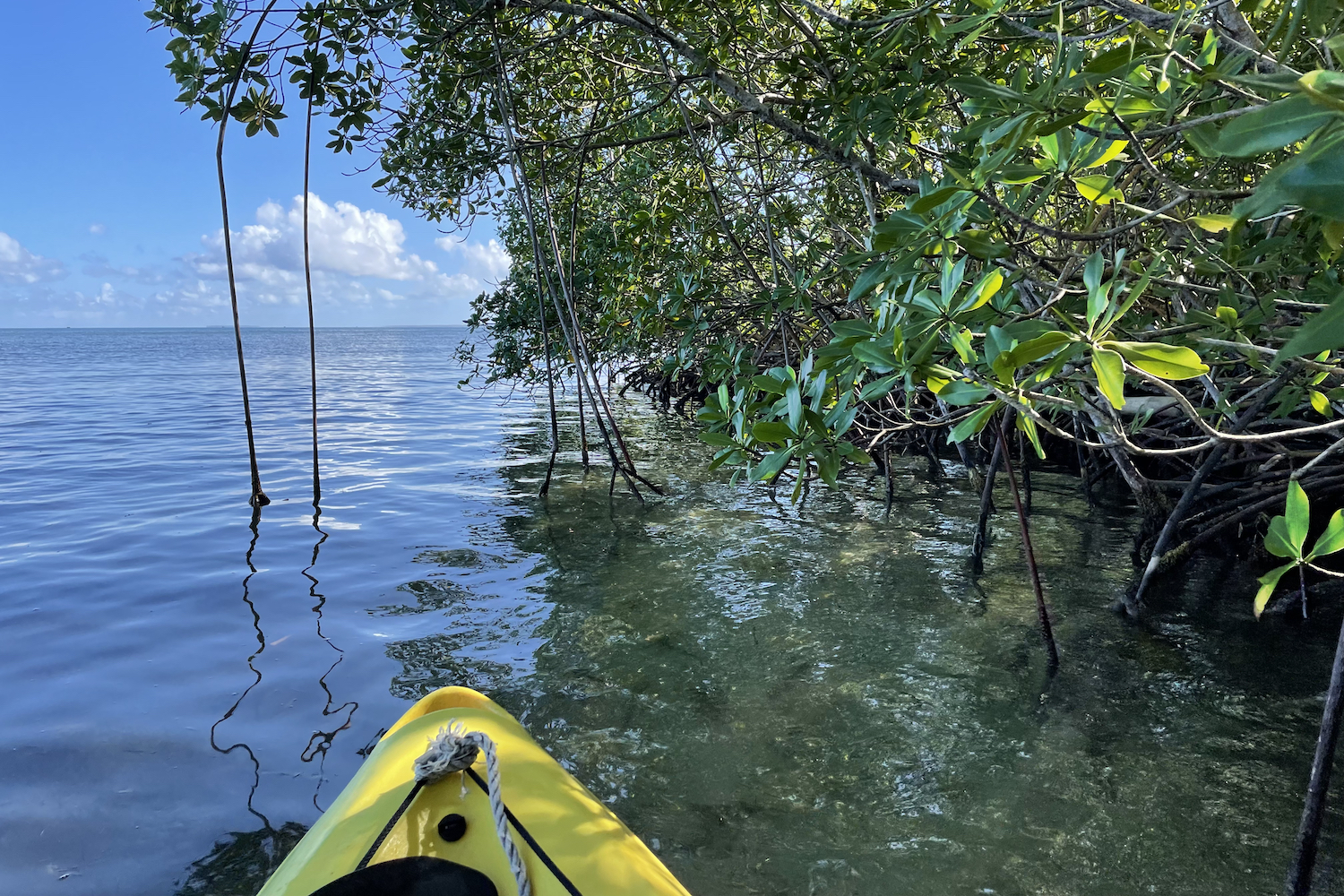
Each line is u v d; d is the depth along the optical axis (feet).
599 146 21.20
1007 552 18.48
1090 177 7.39
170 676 12.12
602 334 31.24
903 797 8.93
